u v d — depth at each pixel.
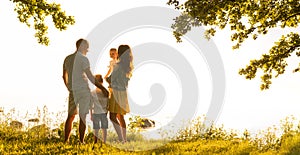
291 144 9.61
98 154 8.77
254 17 12.70
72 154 8.58
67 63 9.38
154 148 10.34
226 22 11.95
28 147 9.38
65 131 9.68
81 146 9.30
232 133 12.66
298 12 12.81
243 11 12.27
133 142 10.84
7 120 11.29
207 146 10.74
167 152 9.76
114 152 9.40
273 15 12.96
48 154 8.55
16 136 10.72
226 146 10.70
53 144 9.62
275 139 11.59
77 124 10.72
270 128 11.91
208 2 11.35
